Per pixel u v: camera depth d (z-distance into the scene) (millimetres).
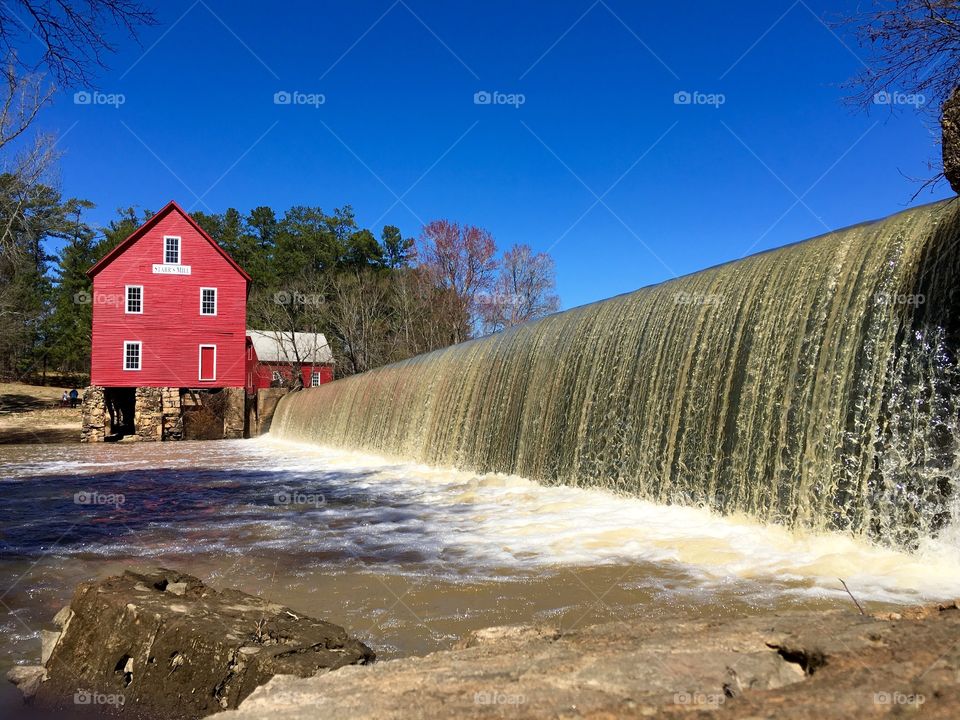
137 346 38750
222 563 8586
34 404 55719
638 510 10703
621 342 12969
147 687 4676
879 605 5770
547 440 14344
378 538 9891
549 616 6000
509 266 59031
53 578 8055
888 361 7887
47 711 4547
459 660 3195
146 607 5012
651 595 6430
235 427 38969
